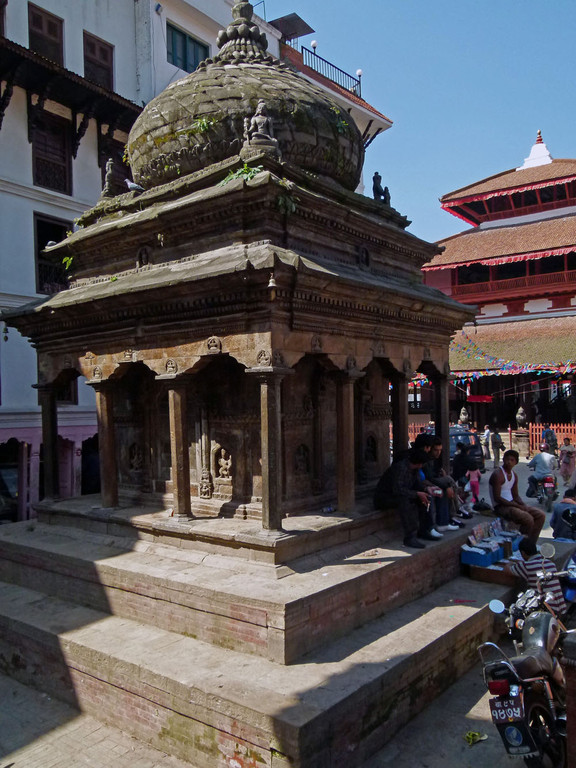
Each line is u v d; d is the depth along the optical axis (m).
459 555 7.91
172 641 5.80
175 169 7.95
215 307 6.35
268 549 6.01
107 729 5.56
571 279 32.34
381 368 9.08
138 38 19.58
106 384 7.87
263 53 8.80
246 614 5.42
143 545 7.13
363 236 7.89
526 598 5.80
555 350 30.03
